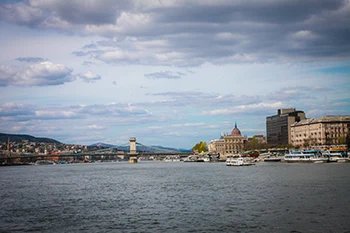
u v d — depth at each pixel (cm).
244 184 16175
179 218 9362
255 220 8938
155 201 12012
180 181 18800
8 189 16650
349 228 8156
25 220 9512
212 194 13175
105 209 10775
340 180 16638
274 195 12488
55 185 18238
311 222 8669
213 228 8344
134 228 8531
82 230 8450
